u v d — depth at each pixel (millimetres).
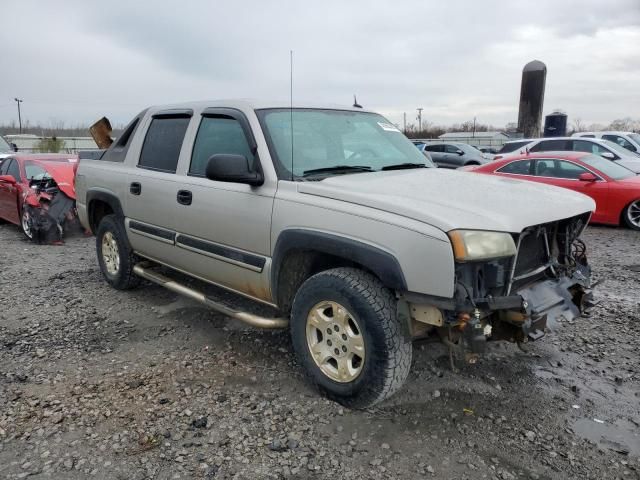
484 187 3457
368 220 2996
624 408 3367
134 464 2787
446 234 2719
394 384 3072
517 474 2727
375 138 4332
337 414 3250
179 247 4426
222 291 5270
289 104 4133
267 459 2832
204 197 4039
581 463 2816
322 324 3350
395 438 3016
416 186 3359
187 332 4539
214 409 3307
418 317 2924
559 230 3551
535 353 4145
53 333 4531
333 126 4148
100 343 4324
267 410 3293
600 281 3742
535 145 15328
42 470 2732
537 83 22688
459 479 2686
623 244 8297
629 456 2879
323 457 2850
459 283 2789
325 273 3281
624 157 13367
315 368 3428
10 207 9352
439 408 3332
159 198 4547
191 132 4391
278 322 3693
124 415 3236
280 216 3449
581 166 10078
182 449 2914
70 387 3580
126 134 5395
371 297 3023
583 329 4633
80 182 5926
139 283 5566
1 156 12984
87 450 2898
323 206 3221
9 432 3057
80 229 8930
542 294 3256
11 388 3562
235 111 4000
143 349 4207
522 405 3387
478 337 2811
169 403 3377
